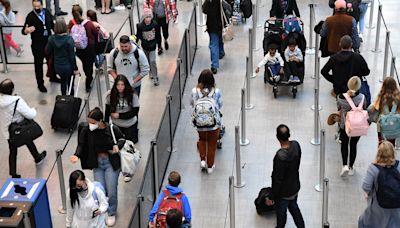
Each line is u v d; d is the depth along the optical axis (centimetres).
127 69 1282
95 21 1463
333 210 1093
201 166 1198
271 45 1400
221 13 1495
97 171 1055
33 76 1608
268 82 1414
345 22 1330
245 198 1130
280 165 942
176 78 1322
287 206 984
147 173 1022
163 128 1166
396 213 934
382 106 1073
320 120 1336
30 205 960
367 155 1223
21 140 1175
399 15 1820
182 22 1798
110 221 1072
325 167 1195
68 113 1327
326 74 1231
